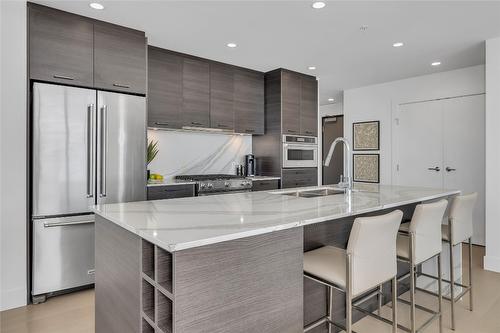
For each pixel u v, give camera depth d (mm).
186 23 3100
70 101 2836
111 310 1684
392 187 3117
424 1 2670
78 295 2840
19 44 2619
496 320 2410
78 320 2381
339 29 3240
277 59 4227
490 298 2787
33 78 2697
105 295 1761
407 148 5293
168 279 1280
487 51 3512
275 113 4727
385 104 5539
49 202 2736
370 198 2273
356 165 5945
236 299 1305
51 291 2758
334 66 4555
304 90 4973
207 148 4688
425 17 2965
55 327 2279
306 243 2096
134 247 1431
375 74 4980
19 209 2617
